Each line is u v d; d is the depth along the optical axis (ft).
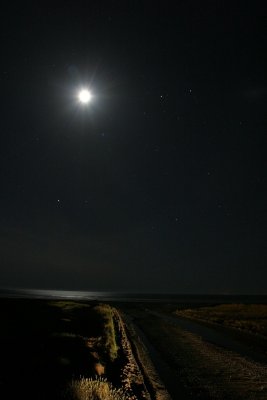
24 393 32.81
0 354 49.01
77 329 88.38
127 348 79.46
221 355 72.13
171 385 48.78
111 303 355.56
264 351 77.20
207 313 195.52
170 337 100.58
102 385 37.45
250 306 251.19
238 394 44.24
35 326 89.10
